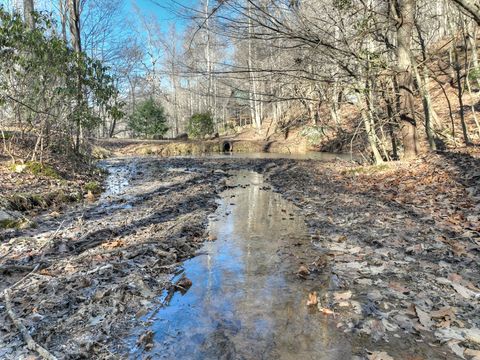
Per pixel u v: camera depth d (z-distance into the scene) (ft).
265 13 20.99
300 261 13.76
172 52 63.52
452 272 11.65
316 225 18.35
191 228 17.80
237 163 49.01
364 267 12.62
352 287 11.25
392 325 9.02
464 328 8.72
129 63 102.68
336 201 22.88
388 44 30.04
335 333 8.89
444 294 10.37
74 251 14.48
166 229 17.54
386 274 11.93
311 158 55.93
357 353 8.05
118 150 66.33
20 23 25.34
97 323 9.34
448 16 39.40
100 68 33.22
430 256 13.08
